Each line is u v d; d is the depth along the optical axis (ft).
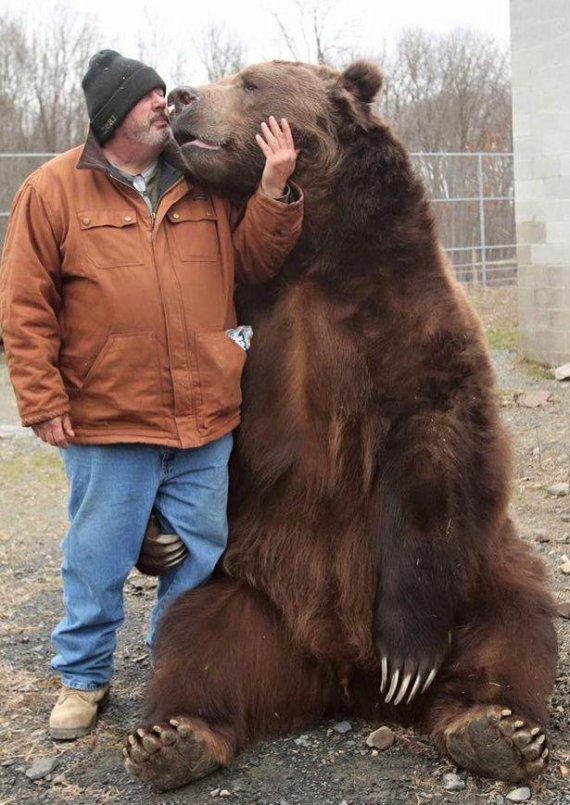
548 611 12.01
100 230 10.77
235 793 10.48
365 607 11.86
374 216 11.91
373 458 11.70
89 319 10.89
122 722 12.28
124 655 14.43
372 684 12.05
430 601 11.30
